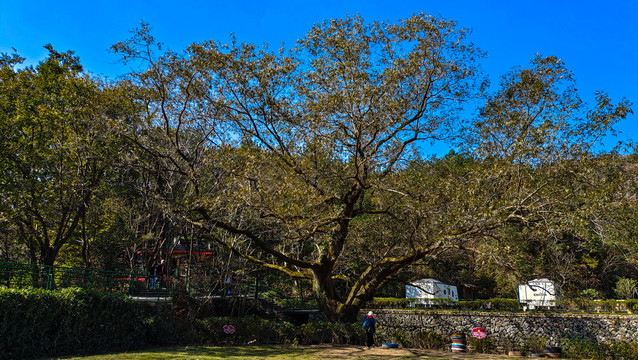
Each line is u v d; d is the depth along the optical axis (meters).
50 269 16.25
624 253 20.12
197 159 18.14
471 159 17.28
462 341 21.31
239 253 19.38
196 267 24.11
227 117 17.73
